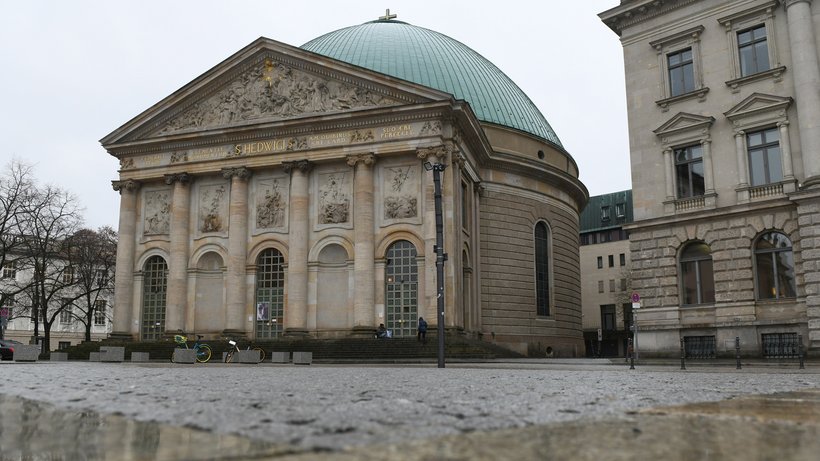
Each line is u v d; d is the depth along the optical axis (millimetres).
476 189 61531
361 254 51250
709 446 4953
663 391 12141
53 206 66000
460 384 14781
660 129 39875
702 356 36844
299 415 7297
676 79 40438
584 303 107750
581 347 73000
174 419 6855
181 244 56781
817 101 34281
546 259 68312
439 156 50594
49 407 8289
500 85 74000
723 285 36531
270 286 55156
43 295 67688
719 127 38000
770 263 35469
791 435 5605
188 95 58125
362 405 8703
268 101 56188
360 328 50125
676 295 38250
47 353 60375
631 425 6414
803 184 33844
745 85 37344
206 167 57062
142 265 58969
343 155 53031
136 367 30641
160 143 58188
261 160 55469
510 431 5945
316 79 55125
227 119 57156
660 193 39719
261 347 49219
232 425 6293
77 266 78750
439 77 68312
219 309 56375
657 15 41156
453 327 48688
